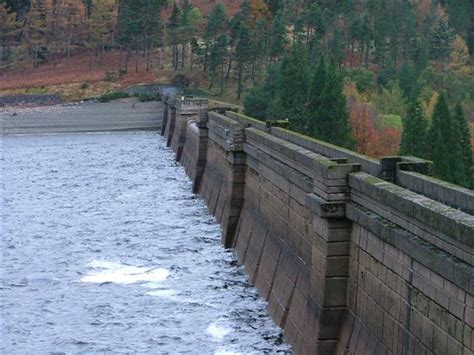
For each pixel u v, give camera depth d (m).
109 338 33.25
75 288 40.75
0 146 118.38
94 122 139.75
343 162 26.42
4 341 33.28
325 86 71.50
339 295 25.66
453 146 60.03
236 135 46.09
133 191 73.19
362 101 96.25
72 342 32.91
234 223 47.03
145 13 166.62
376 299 22.89
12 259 47.31
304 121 75.44
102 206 65.38
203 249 48.03
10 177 84.88
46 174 86.81
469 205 20.61
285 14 170.38
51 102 150.38
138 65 171.25
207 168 67.69
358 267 24.53
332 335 25.75
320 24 140.88
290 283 31.75
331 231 25.38
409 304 20.39
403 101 97.19
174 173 85.19
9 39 186.50
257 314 34.84
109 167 91.69
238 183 46.66
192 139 81.69
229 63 154.38
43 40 181.25
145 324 34.56
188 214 60.16
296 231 32.25
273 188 37.41
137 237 52.41
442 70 132.00
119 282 41.56
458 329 17.59
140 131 139.50
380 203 22.67
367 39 137.75
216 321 34.22
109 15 178.12
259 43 144.25
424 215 19.41
